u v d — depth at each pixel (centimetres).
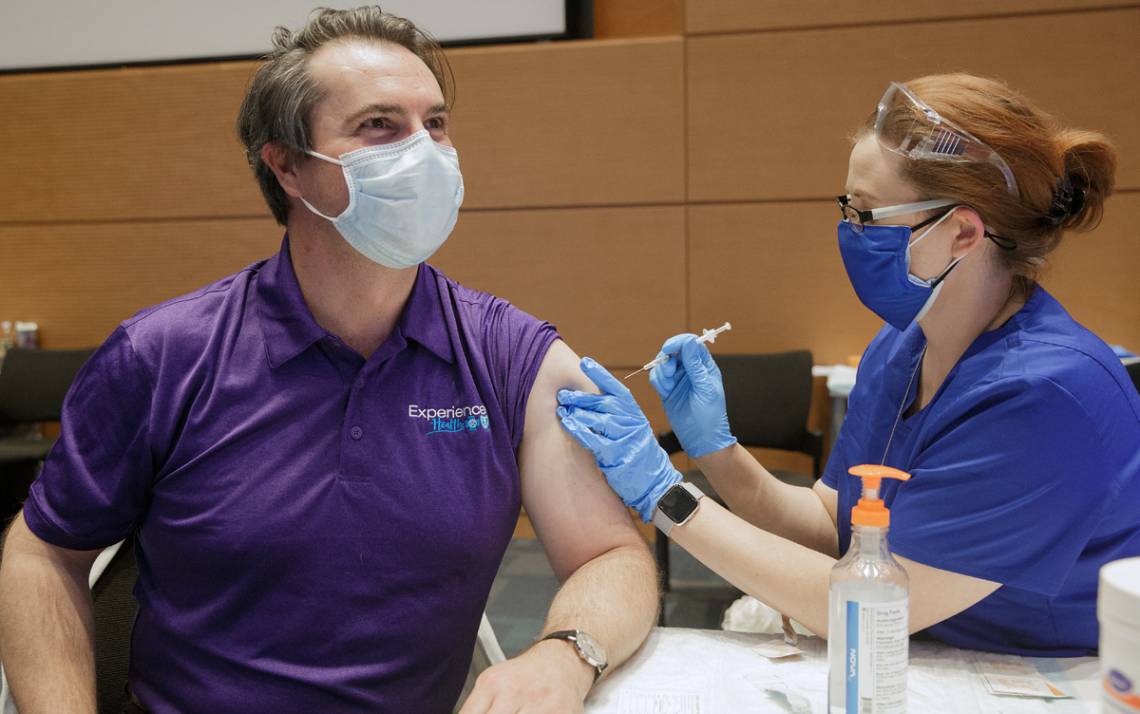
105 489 103
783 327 330
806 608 102
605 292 340
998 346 102
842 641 78
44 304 371
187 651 101
